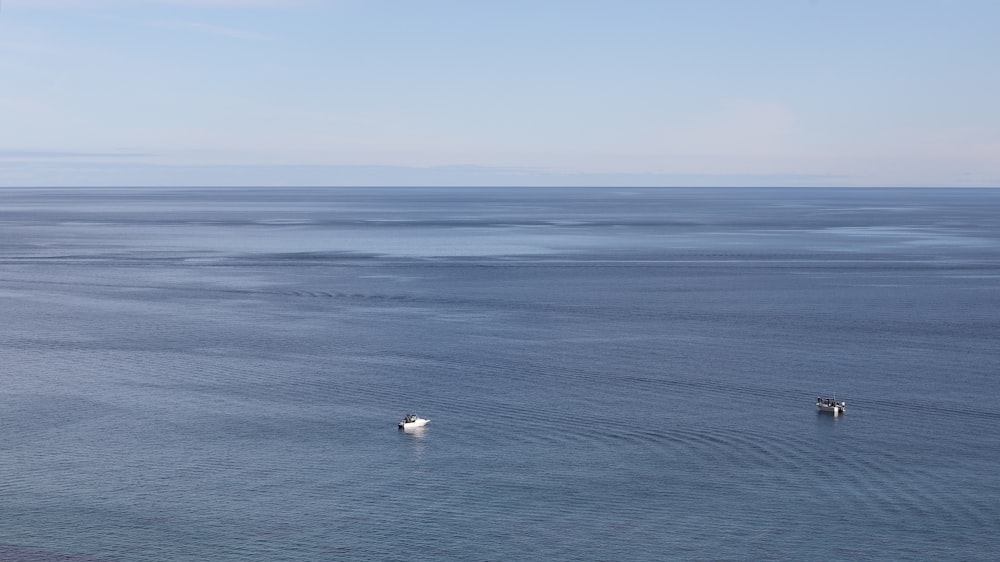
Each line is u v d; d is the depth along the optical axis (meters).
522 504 65.62
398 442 77.69
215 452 75.19
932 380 95.81
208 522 62.91
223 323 124.75
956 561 57.75
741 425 81.94
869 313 131.75
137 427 81.19
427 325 123.62
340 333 118.38
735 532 61.41
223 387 93.56
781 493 67.31
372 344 112.00
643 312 132.88
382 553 58.84
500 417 84.25
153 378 96.75
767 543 60.00
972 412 85.31
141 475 70.56
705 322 125.56
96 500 66.19
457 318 128.50
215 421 82.88
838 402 85.81
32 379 96.19
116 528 62.12
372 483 69.12
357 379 96.38
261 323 124.88
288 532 61.53
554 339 114.88
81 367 101.00
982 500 65.94
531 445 77.12
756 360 104.19
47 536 61.06
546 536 60.94
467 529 61.91
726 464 72.81
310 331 119.56
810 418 83.75
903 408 86.62
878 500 66.12
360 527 62.22
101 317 128.75
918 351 108.50
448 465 72.56
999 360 104.00
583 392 91.81
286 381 95.75
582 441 78.00
